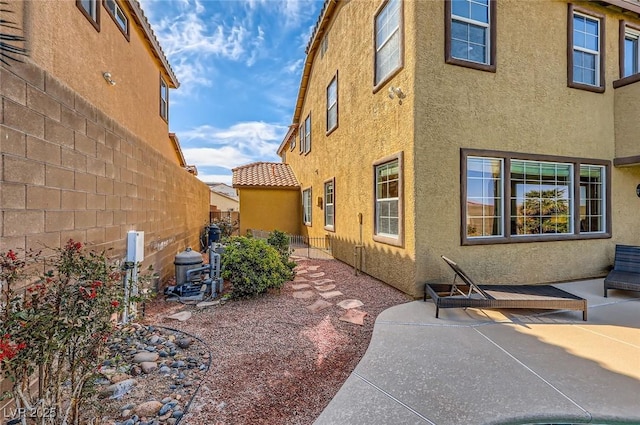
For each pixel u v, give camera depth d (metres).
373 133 9.16
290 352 4.65
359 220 10.23
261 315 6.19
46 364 2.59
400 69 7.54
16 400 2.52
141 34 11.95
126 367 3.48
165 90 16.00
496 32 7.66
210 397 3.51
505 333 5.21
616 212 9.20
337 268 11.01
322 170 14.83
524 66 7.99
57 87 3.86
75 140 4.27
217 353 4.58
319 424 3.05
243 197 19.28
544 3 8.21
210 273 8.13
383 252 8.61
